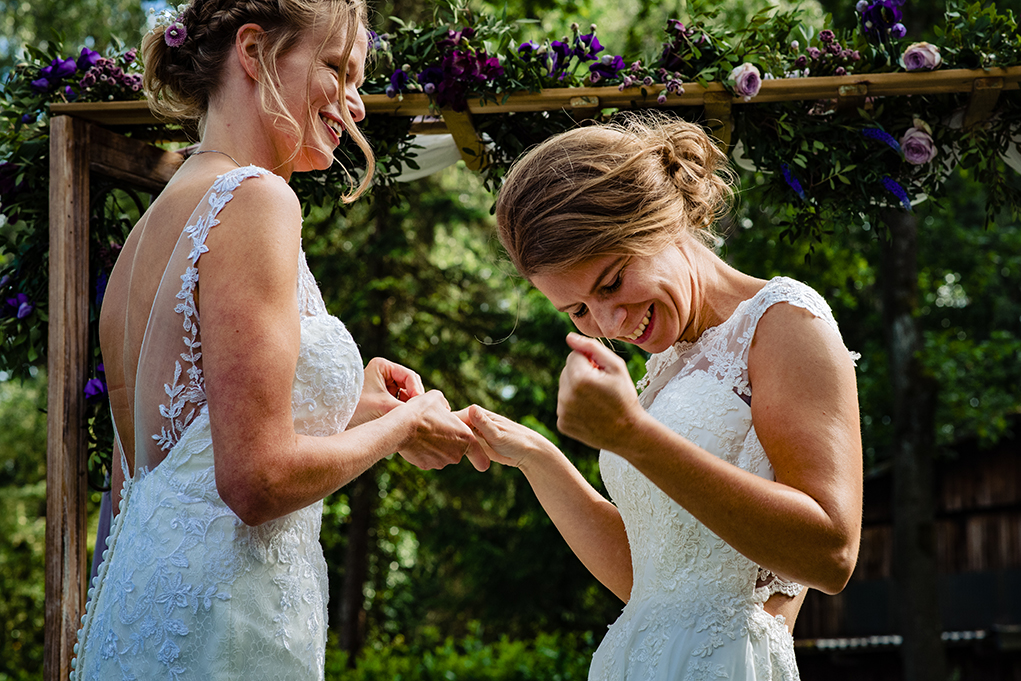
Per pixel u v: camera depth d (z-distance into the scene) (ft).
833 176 10.19
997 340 34.17
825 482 4.95
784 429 5.17
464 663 32.30
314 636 5.82
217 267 5.19
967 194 34.45
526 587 41.39
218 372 5.01
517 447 6.77
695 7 10.19
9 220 10.85
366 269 37.86
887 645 36.76
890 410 37.22
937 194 10.85
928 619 30.14
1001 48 9.76
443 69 10.02
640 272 5.48
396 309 39.14
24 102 10.31
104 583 5.82
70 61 10.28
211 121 6.15
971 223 39.04
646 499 5.95
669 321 5.67
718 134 10.12
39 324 10.86
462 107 10.16
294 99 6.05
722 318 6.03
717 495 4.77
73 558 9.40
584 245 5.29
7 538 43.19
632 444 4.73
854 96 9.94
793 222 10.94
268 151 6.15
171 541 5.42
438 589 58.03
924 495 30.76
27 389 42.47
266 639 5.49
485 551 41.50
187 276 5.32
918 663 29.94
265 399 5.00
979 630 38.04
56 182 9.86
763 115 10.23
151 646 5.34
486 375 43.16
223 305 5.10
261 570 5.54
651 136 5.90
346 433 5.55
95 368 10.16
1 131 10.73
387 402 7.04
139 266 5.80
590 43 10.32
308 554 5.87
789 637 5.92
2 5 33.32
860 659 38.78
